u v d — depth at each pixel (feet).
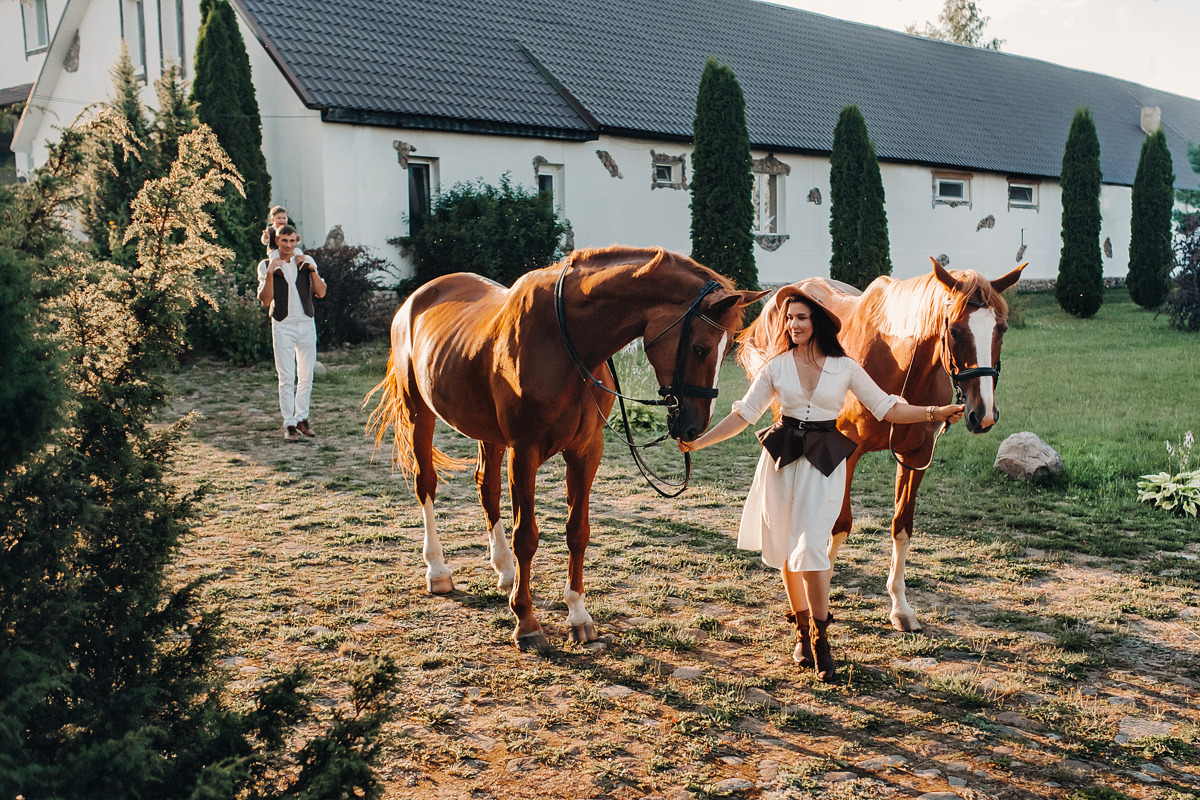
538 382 13.87
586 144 61.72
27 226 7.52
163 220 8.44
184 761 7.69
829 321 12.71
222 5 50.34
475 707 12.23
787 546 13.03
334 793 7.71
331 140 51.70
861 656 14.05
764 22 91.56
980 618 15.64
